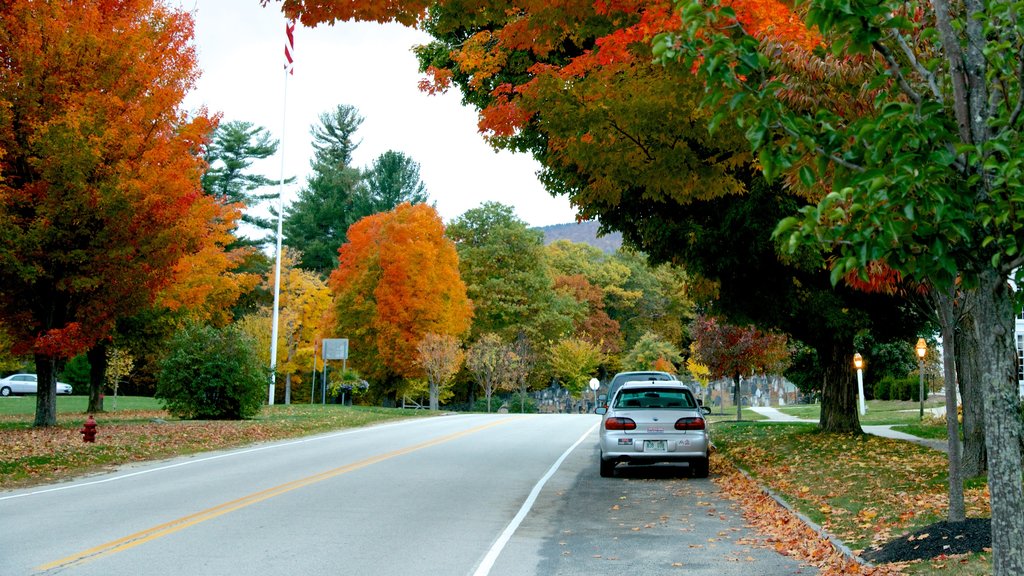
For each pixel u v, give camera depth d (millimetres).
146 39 21406
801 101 8062
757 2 8852
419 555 8117
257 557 7969
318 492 12633
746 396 69188
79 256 20391
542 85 12078
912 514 9609
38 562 7707
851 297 18844
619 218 18812
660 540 8984
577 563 7801
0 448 17328
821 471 14391
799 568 7598
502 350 57438
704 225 17594
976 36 4605
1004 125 4359
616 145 12266
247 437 23359
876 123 4137
